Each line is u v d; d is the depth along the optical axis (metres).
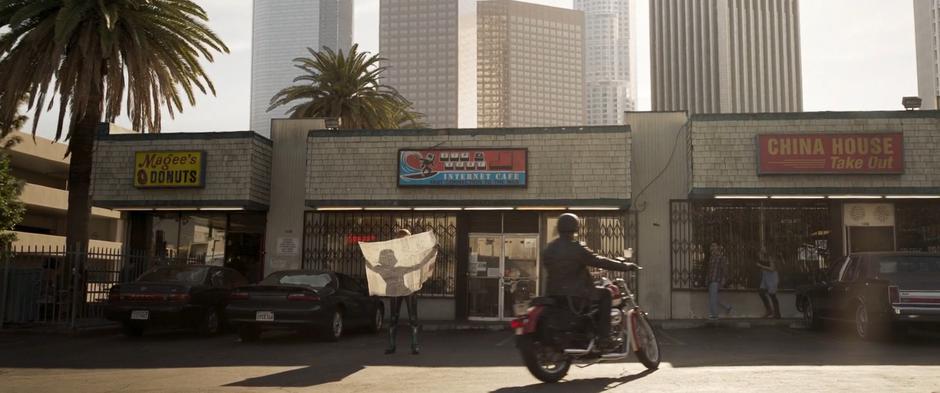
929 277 12.16
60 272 16.61
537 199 18.16
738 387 7.62
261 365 10.40
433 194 18.58
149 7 19.44
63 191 47.72
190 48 20.19
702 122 17.55
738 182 17.28
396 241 11.62
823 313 14.73
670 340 13.49
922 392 7.19
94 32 18.75
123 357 11.57
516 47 191.38
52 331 15.30
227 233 20.20
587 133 18.12
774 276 17.12
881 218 17.98
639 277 18.33
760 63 124.50
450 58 185.00
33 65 19.06
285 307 13.34
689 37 127.25
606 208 18.25
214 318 15.19
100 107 19.83
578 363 8.73
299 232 19.86
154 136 19.45
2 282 16.09
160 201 19.23
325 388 8.16
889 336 13.17
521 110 190.00
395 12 189.25
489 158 18.38
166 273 15.34
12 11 18.92
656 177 18.64
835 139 17.02
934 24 125.06
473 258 19.20
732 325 16.34
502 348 12.74
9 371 10.02
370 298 15.62
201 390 8.13
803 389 7.45
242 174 19.02
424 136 18.77
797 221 18.16
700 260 18.22
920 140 16.94
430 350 12.38
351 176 18.91
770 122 17.33
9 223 29.11
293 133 20.34
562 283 8.41
